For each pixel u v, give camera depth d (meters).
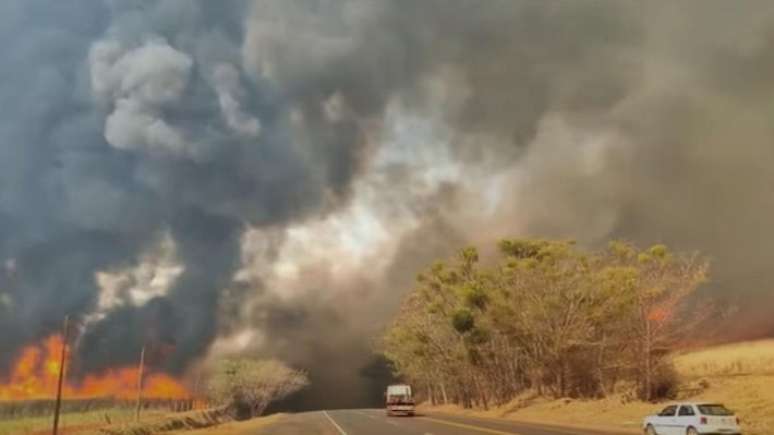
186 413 65.31
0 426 39.50
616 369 62.78
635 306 56.12
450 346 88.31
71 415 48.31
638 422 42.03
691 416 27.12
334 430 41.88
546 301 62.91
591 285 60.69
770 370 51.56
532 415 60.34
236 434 42.28
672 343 53.69
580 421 49.50
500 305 68.38
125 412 55.84
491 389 84.62
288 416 85.06
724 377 52.19
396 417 65.94
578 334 62.47
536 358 69.19
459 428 41.25
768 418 35.19
